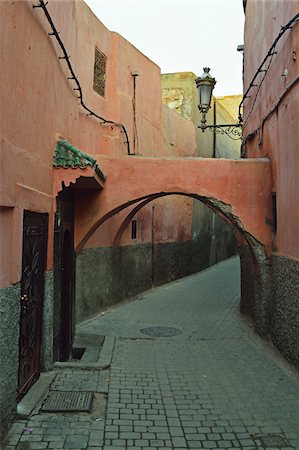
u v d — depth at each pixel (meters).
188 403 4.98
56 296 6.56
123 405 4.88
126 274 12.31
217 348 7.36
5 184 3.83
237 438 4.17
